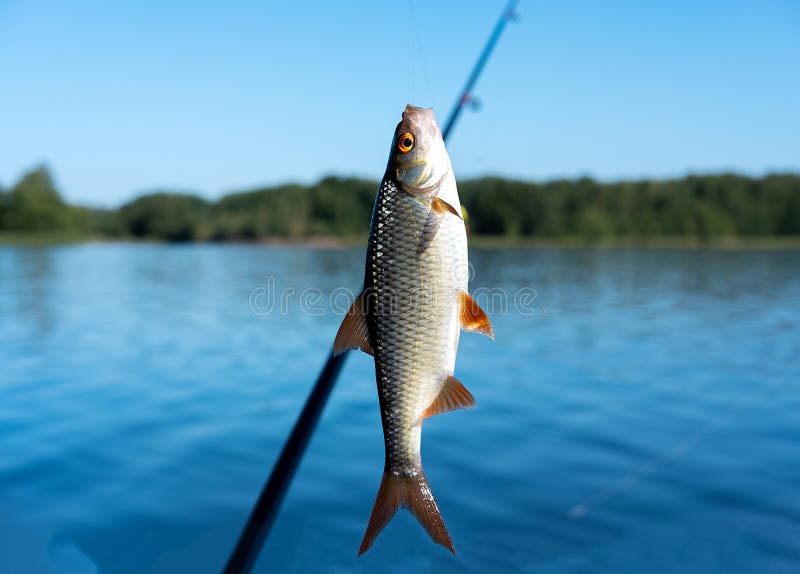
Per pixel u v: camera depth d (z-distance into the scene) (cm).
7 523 497
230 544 471
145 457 631
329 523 493
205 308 1695
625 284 2281
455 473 584
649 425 718
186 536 482
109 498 539
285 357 1085
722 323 1423
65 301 1839
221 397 841
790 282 2383
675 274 2723
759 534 467
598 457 621
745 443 657
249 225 7119
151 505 529
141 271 2986
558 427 711
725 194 6544
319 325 1419
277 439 682
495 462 610
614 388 873
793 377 930
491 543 459
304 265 3369
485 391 862
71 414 770
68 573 428
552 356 1080
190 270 3038
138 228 7938
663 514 502
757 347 1154
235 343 1206
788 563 431
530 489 550
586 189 6550
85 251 5278
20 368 1005
